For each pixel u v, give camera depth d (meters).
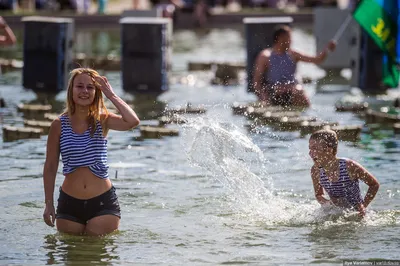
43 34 40.19
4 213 20.84
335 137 20.73
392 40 37.25
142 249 18.16
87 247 18.22
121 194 22.86
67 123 19.03
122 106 19.22
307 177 24.67
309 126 31.88
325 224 20.11
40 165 25.94
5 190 22.97
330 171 20.77
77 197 18.92
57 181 23.97
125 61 40.59
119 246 18.33
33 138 30.14
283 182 24.11
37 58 40.41
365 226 19.92
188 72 50.97
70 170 18.91
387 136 30.72
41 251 17.89
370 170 25.27
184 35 79.00
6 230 19.42
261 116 34.47
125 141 29.88
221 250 18.12
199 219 20.59
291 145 29.02
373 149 28.34
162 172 25.30
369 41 41.62
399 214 20.92
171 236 19.16
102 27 82.81
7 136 30.25
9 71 50.50
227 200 22.28
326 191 21.02
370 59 41.72
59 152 19.14
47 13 85.31
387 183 23.77
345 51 48.38
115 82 45.38
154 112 35.78
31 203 21.78
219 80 46.59
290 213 21.06
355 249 18.11
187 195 22.80
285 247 18.33
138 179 24.45
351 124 33.03
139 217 20.70
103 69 51.41
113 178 24.53
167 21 40.84
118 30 80.00
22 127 32.06
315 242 18.67
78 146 18.84
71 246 18.25
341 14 48.31
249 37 41.50
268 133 31.16
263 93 37.41
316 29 48.66
